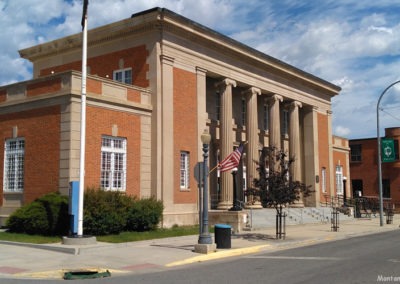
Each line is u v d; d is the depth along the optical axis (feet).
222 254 53.42
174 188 82.84
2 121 76.74
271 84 112.06
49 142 69.87
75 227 59.41
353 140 194.39
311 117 131.03
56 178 68.33
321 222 108.06
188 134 86.94
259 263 46.14
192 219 86.07
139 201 73.05
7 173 75.72
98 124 71.92
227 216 82.94
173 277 38.60
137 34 85.25
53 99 70.13
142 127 79.66
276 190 68.28
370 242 67.56
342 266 42.47
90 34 89.97
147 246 59.11
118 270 43.55
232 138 97.66
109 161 73.67
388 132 183.93
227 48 95.71
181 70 86.48
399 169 180.96
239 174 107.14
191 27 86.63
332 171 139.33
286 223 95.86
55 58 98.68
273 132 112.57
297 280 35.09
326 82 134.21
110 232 67.00
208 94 100.07
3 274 40.73
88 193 65.21
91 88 71.51
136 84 84.38
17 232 67.10
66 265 45.14
